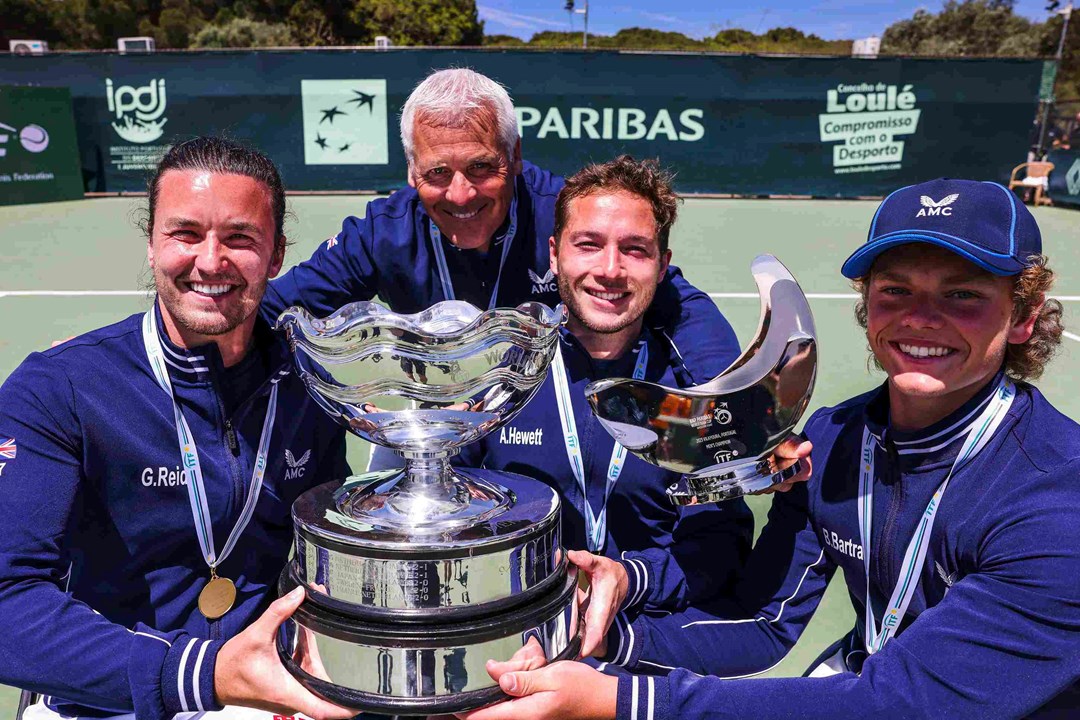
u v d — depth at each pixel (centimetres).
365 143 1416
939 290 144
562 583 149
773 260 154
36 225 1151
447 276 272
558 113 1388
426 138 239
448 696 132
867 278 162
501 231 267
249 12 3988
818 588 184
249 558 181
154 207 154
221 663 137
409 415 145
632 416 150
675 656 176
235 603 181
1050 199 1468
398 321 133
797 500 181
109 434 161
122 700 140
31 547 151
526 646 137
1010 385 154
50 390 157
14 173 1370
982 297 143
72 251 957
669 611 185
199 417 168
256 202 153
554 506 148
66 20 3903
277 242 165
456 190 241
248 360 172
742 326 659
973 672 135
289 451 180
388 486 160
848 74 1402
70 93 1409
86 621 144
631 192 179
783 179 1440
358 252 273
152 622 175
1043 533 135
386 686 132
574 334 196
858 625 182
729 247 1012
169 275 151
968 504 147
